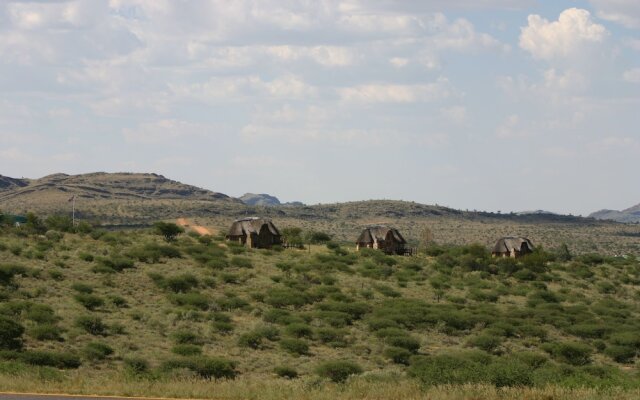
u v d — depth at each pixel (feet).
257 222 462.60
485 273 428.15
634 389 115.34
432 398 104.47
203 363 179.73
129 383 123.24
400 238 501.56
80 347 201.98
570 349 240.73
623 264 524.93
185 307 276.41
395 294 343.26
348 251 470.39
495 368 127.65
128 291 291.99
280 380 173.47
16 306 230.89
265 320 270.67
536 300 359.46
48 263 313.73
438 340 262.06
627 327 299.17
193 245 408.67
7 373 142.82
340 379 171.22
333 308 294.66
